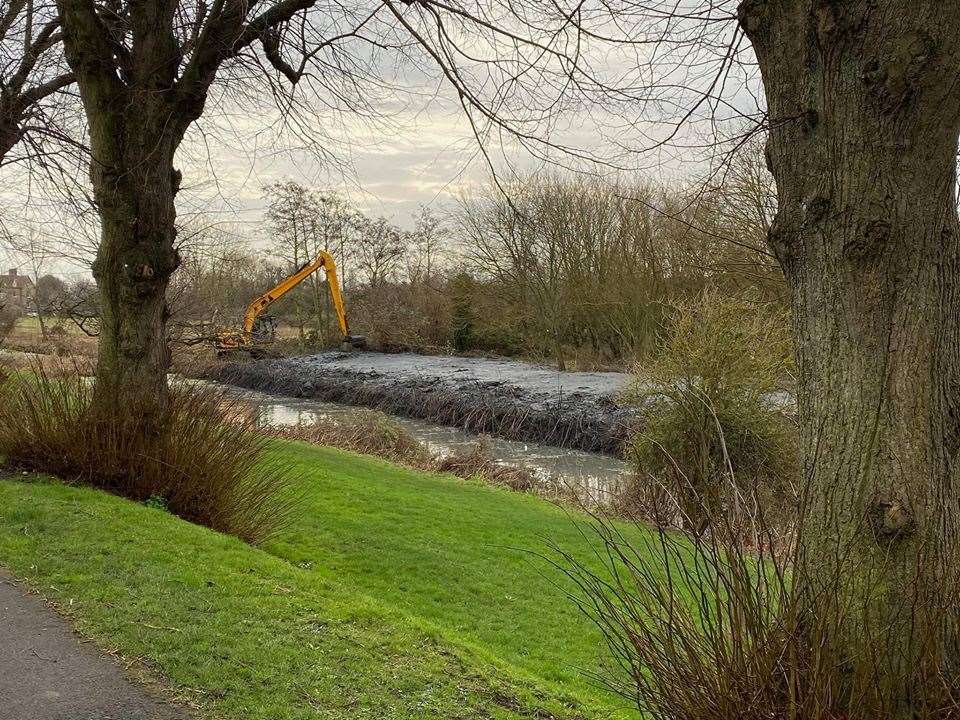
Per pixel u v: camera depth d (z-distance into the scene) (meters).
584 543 9.67
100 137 6.79
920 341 2.39
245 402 9.12
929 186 2.40
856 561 2.38
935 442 2.38
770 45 2.72
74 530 5.45
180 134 7.21
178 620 4.29
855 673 2.28
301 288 41.34
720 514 2.78
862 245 2.41
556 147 5.68
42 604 4.29
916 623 2.28
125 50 7.02
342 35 7.53
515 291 33.97
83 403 7.10
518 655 6.03
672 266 22.23
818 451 2.52
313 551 7.95
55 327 22.95
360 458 14.83
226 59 7.96
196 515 6.95
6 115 9.34
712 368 11.27
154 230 6.96
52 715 3.23
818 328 2.54
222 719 3.37
